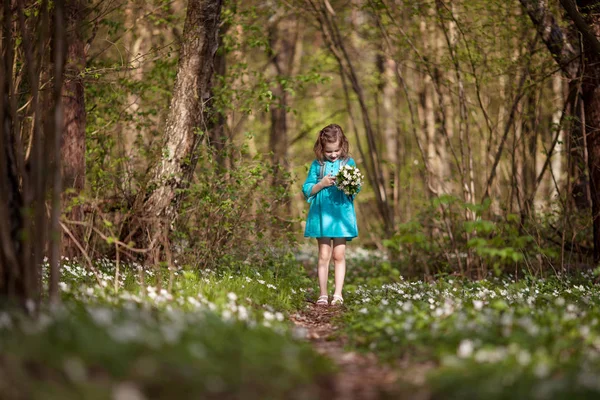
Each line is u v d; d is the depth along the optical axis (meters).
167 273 7.62
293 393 3.43
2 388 2.87
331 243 8.11
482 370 3.62
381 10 12.86
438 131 17.08
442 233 11.98
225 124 10.95
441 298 6.97
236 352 3.77
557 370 3.78
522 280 8.79
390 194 17.56
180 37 9.38
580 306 6.44
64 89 8.97
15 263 4.69
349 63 15.34
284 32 20.59
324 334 5.84
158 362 3.36
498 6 11.22
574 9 8.83
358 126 27.69
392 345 4.79
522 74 11.18
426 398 3.41
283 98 18.73
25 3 7.71
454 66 12.16
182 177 8.87
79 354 3.36
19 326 3.91
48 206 8.28
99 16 9.14
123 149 10.86
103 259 8.78
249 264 8.86
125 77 10.91
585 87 9.48
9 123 4.87
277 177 9.63
